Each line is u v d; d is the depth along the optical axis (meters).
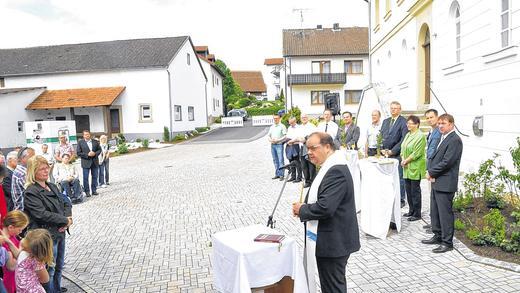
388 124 8.31
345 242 3.70
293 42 41.19
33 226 4.68
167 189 12.04
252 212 8.72
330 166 3.69
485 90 9.38
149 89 30.20
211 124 45.50
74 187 10.84
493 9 8.92
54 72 31.14
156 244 7.02
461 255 5.64
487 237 5.86
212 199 10.23
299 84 39.25
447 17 11.68
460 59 10.73
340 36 41.75
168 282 5.43
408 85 16.28
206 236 7.28
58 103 29.11
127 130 30.58
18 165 6.38
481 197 7.86
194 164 17.36
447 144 5.68
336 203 3.58
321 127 10.68
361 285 4.96
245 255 3.62
